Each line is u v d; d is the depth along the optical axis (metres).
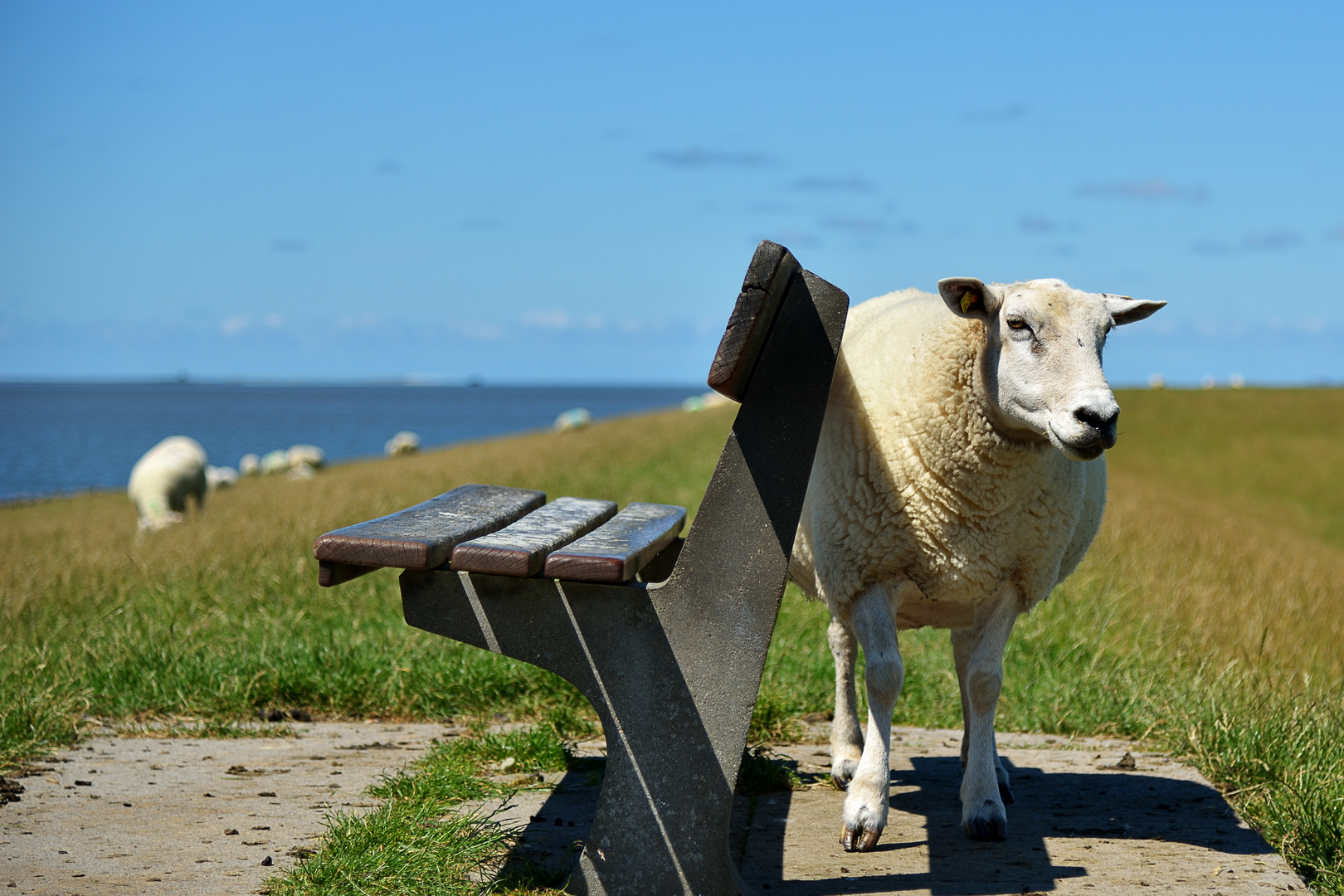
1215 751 4.17
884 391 3.35
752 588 2.68
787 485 2.69
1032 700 5.08
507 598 2.76
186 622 6.04
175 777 3.74
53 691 4.58
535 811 3.37
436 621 2.81
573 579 2.57
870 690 3.23
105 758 4.00
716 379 2.56
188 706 4.72
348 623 5.85
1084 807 3.65
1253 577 8.44
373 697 4.84
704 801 2.67
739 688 2.67
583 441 30.12
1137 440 34.88
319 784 3.64
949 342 3.28
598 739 4.43
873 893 2.80
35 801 3.40
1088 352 3.02
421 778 3.54
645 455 23.23
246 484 23.09
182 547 8.96
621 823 2.69
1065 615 6.37
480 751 4.02
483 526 3.05
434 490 14.76
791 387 2.70
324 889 2.58
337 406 182.50
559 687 4.88
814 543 3.52
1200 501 22.28
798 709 4.88
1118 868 3.01
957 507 3.24
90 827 3.14
